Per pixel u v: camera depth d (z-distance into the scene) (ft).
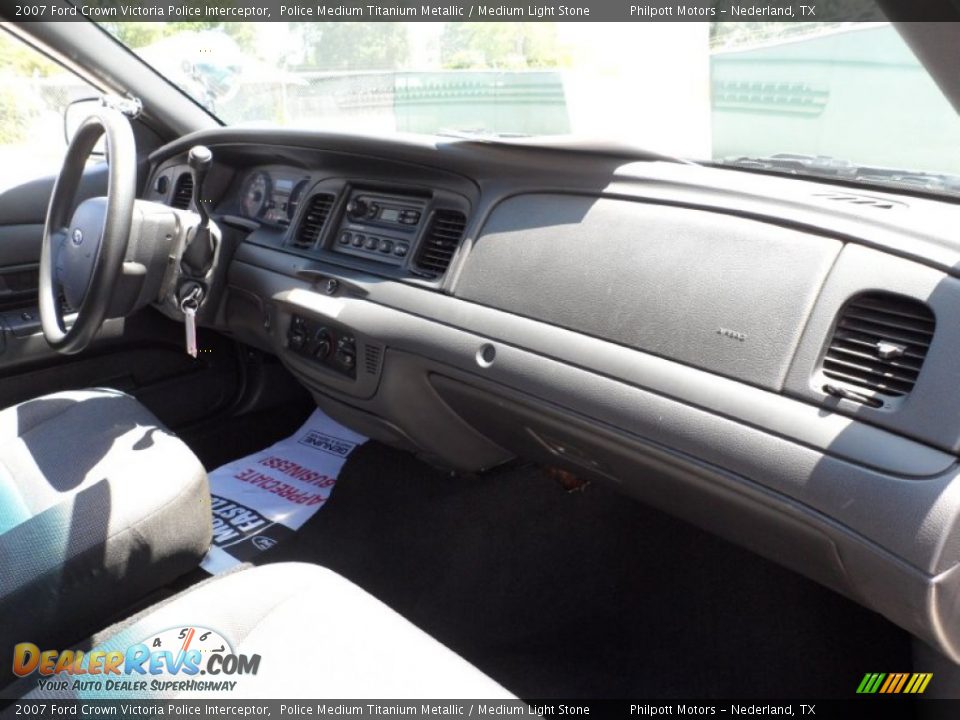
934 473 3.13
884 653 5.41
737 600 5.91
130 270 5.09
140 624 3.52
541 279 4.68
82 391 5.52
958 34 3.17
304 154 6.38
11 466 4.61
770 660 5.45
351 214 6.19
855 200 3.94
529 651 5.68
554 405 4.47
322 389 6.24
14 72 7.18
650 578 6.18
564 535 6.66
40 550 4.00
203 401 8.05
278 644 3.33
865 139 4.56
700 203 4.18
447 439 5.96
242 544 6.57
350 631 3.39
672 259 4.15
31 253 7.06
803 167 4.73
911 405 3.25
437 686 3.13
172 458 4.78
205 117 8.11
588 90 5.81
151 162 8.07
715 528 4.55
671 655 5.57
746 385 3.72
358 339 5.63
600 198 4.60
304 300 5.97
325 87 7.40
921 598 3.16
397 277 5.51
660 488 4.47
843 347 3.53
